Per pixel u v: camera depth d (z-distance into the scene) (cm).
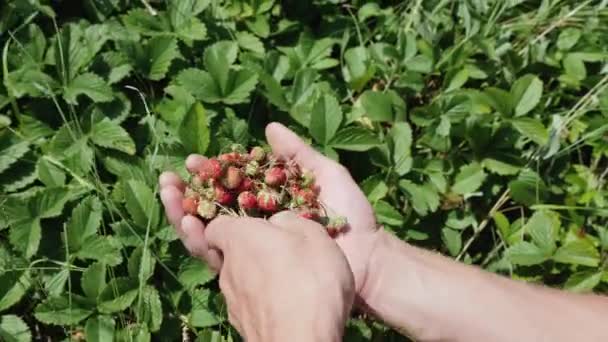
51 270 70
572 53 91
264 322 44
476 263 82
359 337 70
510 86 88
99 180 71
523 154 84
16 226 68
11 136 72
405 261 60
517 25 93
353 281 46
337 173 65
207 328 71
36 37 77
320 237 47
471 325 56
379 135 81
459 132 82
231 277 50
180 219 64
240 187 63
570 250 76
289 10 90
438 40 89
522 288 57
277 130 67
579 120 88
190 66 82
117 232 69
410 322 59
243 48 83
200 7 82
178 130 72
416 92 86
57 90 75
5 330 67
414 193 78
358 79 83
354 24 90
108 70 77
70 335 68
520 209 84
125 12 84
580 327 55
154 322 68
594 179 85
